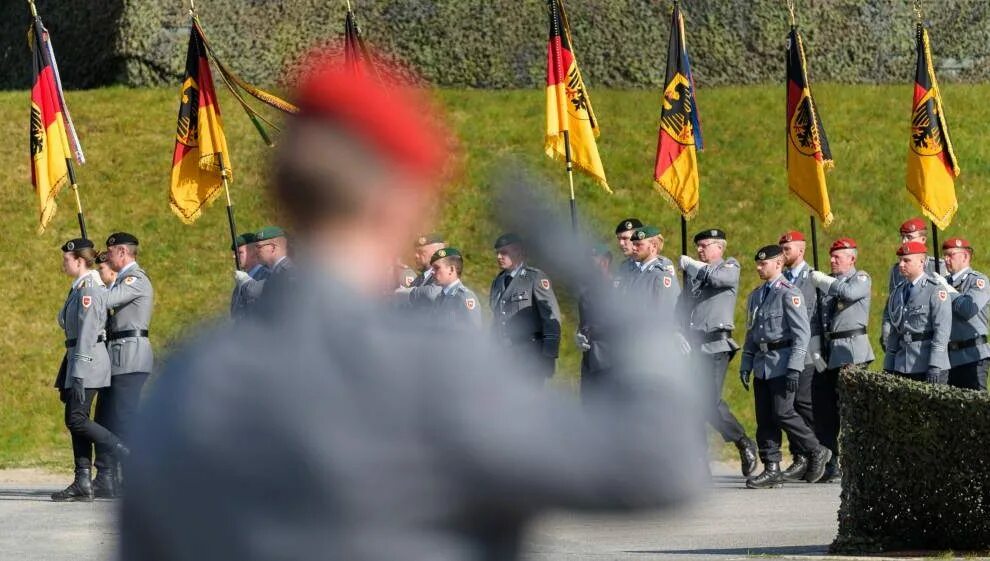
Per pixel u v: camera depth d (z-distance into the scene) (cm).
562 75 4550
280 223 429
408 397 400
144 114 7562
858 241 6688
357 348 411
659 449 391
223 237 6638
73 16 8162
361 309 420
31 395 5544
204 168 4841
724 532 3152
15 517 3616
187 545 414
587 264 425
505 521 400
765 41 8106
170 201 4862
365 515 403
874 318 6181
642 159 7181
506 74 7881
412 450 399
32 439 5234
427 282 4194
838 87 8050
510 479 394
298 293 422
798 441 4309
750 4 8119
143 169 7106
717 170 7150
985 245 6769
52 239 6606
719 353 4262
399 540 402
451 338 415
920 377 4347
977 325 4469
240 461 412
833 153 7312
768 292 4316
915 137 4891
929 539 2705
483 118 7344
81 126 7438
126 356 4047
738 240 6656
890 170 7188
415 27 7888
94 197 6894
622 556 2716
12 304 6150
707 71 8075
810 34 8138
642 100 7756
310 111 425
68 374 4031
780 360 4256
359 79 429
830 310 4459
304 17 7812
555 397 407
